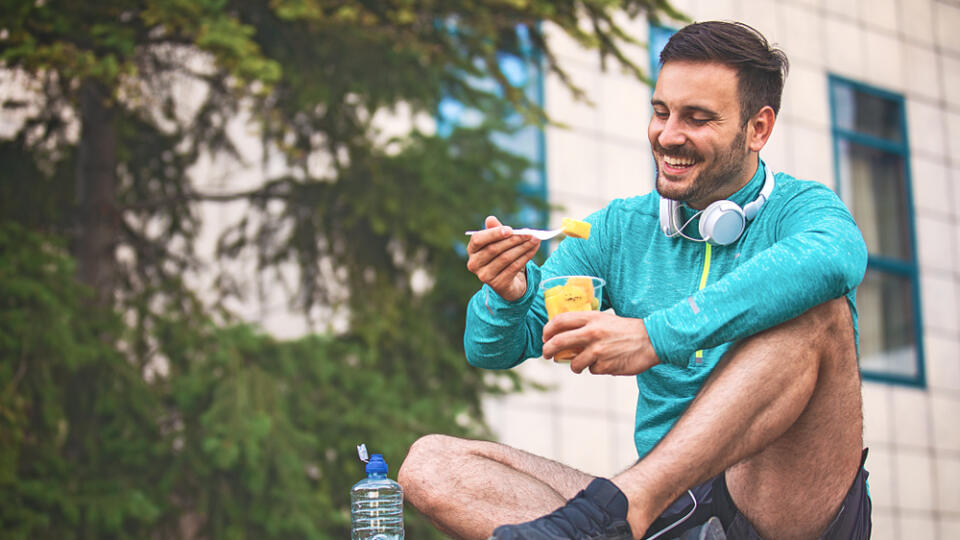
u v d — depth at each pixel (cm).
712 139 196
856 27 1273
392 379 633
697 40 197
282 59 613
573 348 177
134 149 682
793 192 201
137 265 674
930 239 1276
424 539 597
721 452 166
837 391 181
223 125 693
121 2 565
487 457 194
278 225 674
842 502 192
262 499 566
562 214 709
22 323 541
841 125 1242
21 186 621
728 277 175
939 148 1310
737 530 193
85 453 569
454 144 675
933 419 1221
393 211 616
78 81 582
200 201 698
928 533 1183
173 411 596
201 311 639
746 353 172
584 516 155
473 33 619
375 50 619
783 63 202
